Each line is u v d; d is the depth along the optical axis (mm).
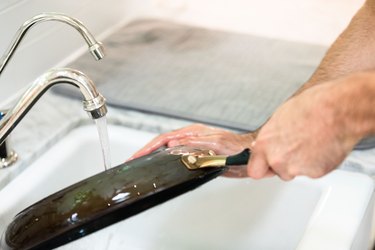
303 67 1100
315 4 1415
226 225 879
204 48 1194
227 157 573
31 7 1006
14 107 646
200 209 891
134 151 921
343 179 807
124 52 1180
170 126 936
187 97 1009
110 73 1095
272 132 553
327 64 846
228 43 1216
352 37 840
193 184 569
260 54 1161
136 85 1051
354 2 1415
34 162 874
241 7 1401
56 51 1110
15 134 915
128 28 1297
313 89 545
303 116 531
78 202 552
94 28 1230
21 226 558
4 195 805
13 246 552
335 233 707
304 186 815
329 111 515
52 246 550
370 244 913
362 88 508
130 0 1351
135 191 550
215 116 945
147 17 1356
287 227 837
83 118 965
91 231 548
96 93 639
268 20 1329
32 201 827
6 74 979
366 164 823
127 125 963
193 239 890
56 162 879
